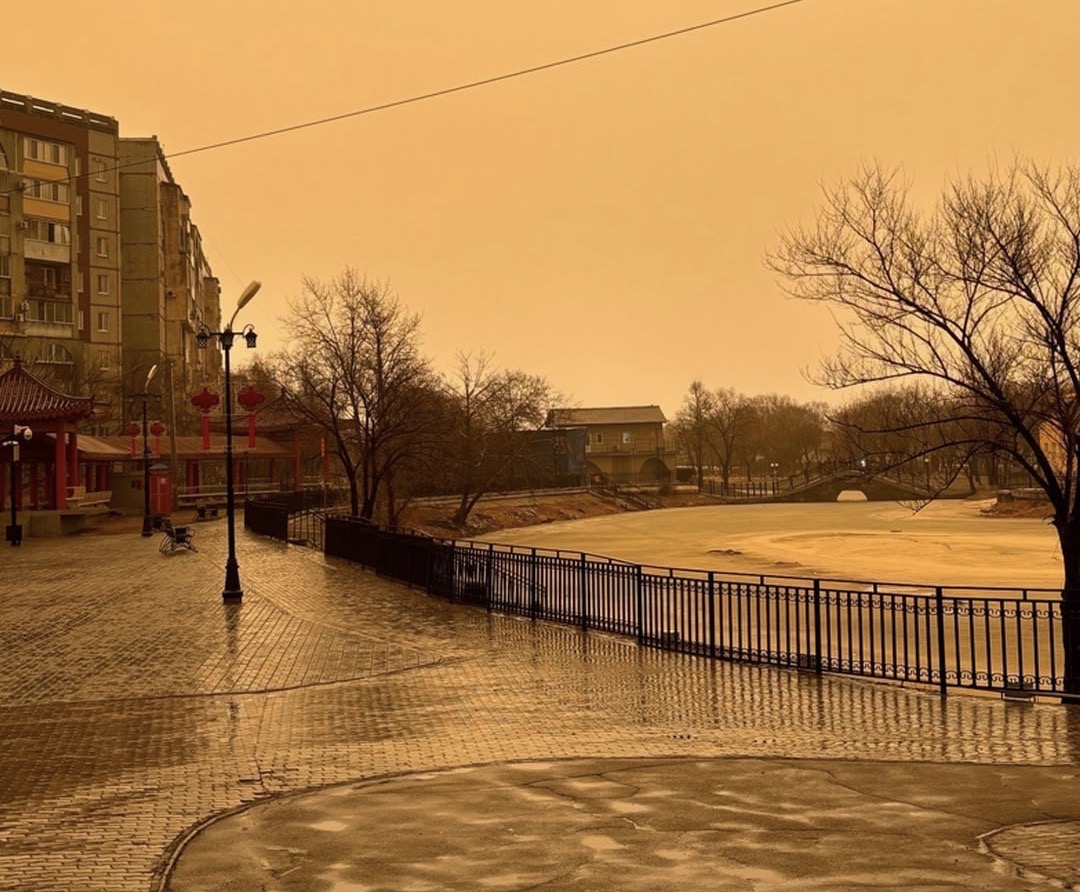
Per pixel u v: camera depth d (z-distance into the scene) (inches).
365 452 1941.4
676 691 631.8
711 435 6279.5
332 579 1224.2
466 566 1032.8
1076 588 658.2
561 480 4842.5
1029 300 696.4
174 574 1289.4
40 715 567.2
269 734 517.7
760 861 316.5
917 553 2406.5
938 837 340.5
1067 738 502.9
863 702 600.7
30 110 3326.8
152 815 378.9
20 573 1336.1
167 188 4057.6
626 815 369.4
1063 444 749.3
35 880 311.0
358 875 309.6
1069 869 307.1
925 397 913.5
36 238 3334.2
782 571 2097.7
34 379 2113.7
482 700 602.2
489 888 295.7
